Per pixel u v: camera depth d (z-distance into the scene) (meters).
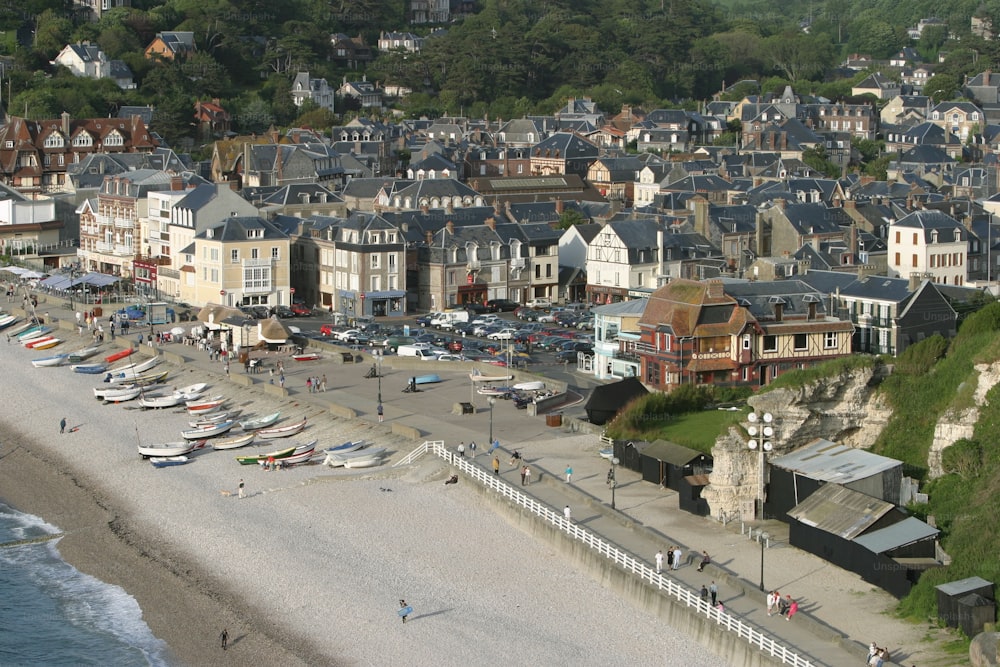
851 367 154.00
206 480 166.88
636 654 117.00
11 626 128.25
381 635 122.38
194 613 129.75
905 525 131.00
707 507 145.62
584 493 152.62
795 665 108.31
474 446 168.25
